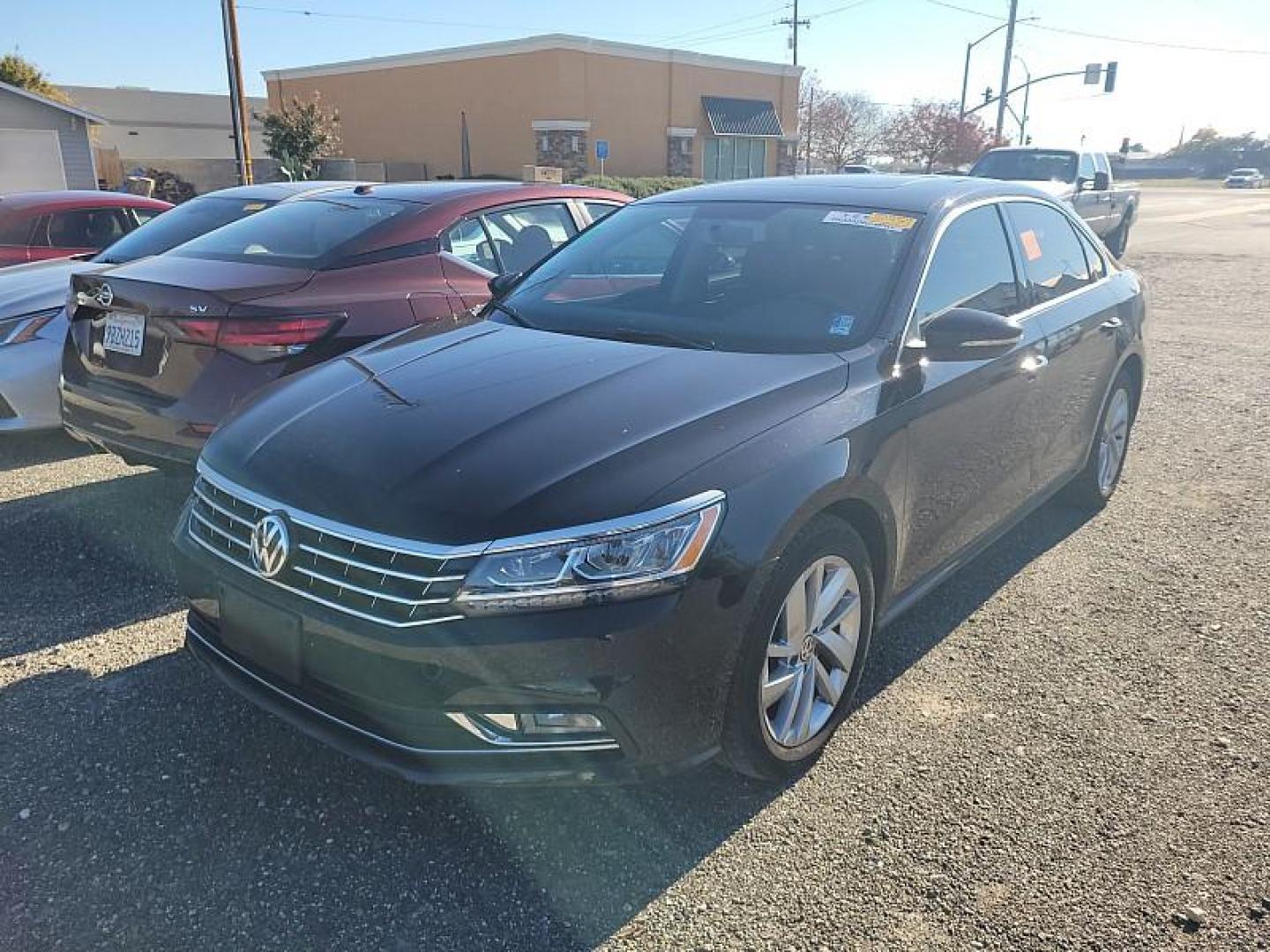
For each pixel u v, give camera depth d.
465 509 2.37
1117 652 3.66
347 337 4.36
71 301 4.61
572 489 2.39
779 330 3.34
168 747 3.03
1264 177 91.19
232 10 22.16
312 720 2.57
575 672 2.31
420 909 2.43
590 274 3.97
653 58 36.88
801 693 2.85
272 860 2.58
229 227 5.38
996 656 3.64
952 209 3.75
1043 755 3.03
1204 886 2.49
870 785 2.89
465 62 36.88
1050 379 4.10
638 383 2.91
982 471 3.67
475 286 5.04
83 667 3.47
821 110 60.00
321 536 2.46
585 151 35.34
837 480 2.74
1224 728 3.17
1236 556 4.55
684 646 2.40
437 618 2.30
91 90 56.94
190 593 2.88
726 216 3.95
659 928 2.37
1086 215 16.62
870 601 3.08
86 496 5.14
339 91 41.62
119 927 2.36
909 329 3.30
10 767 2.92
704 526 2.43
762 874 2.54
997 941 2.32
